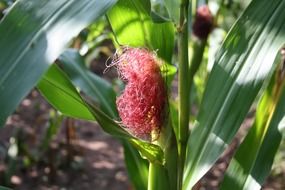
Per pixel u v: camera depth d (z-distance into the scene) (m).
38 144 2.13
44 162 2.06
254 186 0.81
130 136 0.73
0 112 0.56
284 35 0.72
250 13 0.76
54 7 0.61
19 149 1.96
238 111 0.75
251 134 0.84
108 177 2.04
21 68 0.57
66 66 1.03
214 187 1.93
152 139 0.77
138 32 0.78
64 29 0.59
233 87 0.75
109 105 1.00
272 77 0.85
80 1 0.61
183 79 0.77
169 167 0.77
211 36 1.49
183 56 0.77
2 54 0.58
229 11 1.56
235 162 0.83
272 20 0.74
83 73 1.03
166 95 0.76
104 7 0.61
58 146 2.13
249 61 0.74
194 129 0.80
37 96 2.63
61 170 2.07
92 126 2.45
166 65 0.77
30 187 1.96
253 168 0.82
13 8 0.61
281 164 1.90
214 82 0.77
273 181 1.91
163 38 0.79
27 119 2.39
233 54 0.76
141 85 0.74
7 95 0.56
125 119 0.75
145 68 0.74
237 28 0.76
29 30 0.59
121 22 0.77
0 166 1.99
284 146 1.87
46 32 0.59
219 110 0.77
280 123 0.83
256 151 0.83
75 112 0.78
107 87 1.02
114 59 0.82
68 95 0.76
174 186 0.78
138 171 0.99
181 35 0.76
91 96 1.00
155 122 0.75
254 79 0.73
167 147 0.77
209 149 0.77
